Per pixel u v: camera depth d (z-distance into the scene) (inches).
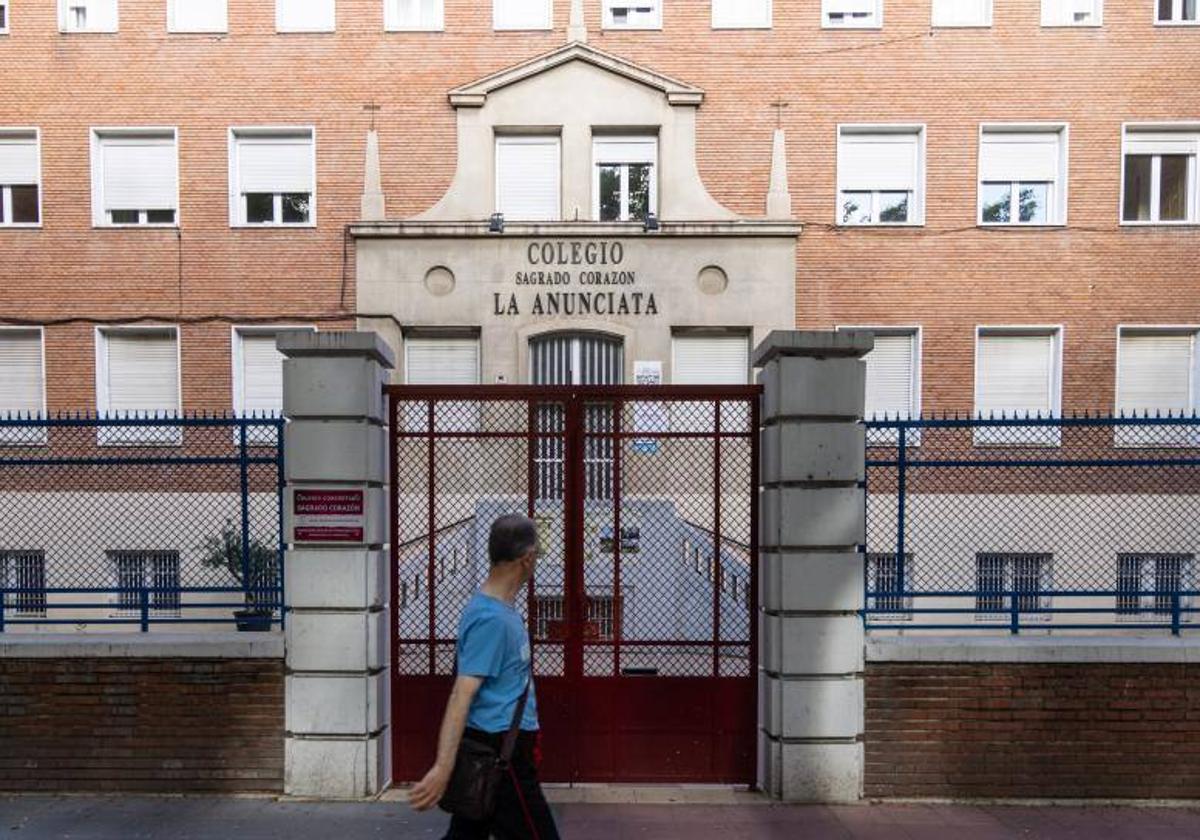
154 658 204.1
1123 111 480.4
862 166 494.6
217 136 490.3
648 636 212.5
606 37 488.1
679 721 211.9
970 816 193.2
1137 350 490.6
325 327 487.8
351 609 201.5
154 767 204.2
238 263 489.1
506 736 125.8
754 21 488.4
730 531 213.5
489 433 213.5
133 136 495.2
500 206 496.4
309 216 498.9
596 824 188.4
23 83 489.4
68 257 490.6
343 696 200.8
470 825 130.1
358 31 487.2
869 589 209.8
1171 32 478.9
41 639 205.6
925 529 275.7
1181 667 199.9
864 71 485.1
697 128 488.1
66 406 493.4
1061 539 286.2
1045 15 485.4
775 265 482.3
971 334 485.7
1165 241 481.1
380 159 489.1
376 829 185.0
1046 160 488.7
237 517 269.4
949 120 484.1
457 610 214.5
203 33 487.5
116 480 293.6
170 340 500.4
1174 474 277.4
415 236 482.0
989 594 205.6
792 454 197.8
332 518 200.4
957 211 485.4
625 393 212.2
